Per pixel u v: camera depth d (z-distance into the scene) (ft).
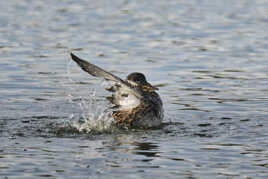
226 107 55.47
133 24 102.06
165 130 47.52
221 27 99.50
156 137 45.01
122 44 85.97
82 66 44.86
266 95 59.93
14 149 40.75
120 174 35.53
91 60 75.31
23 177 34.76
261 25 100.89
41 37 90.58
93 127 48.21
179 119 51.47
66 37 90.68
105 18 107.86
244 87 63.31
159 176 35.24
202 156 39.45
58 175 35.22
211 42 87.86
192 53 80.43
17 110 53.98
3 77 67.36
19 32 94.32
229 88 62.95
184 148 41.50
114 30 96.58
